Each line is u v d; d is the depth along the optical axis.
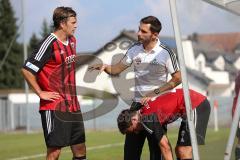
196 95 18.27
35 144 57.66
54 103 17.94
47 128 18.00
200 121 18.22
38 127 109.88
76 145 19.05
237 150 17.73
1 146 55.25
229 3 16.31
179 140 18.50
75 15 18.09
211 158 17.20
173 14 15.05
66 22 17.83
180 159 18.53
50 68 17.95
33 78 17.70
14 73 178.12
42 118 18.20
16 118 109.81
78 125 18.73
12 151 48.06
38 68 17.66
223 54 17.34
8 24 137.75
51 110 17.92
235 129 15.98
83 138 19.03
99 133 77.69
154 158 19.08
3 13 126.56
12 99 124.25
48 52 17.69
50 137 17.98
